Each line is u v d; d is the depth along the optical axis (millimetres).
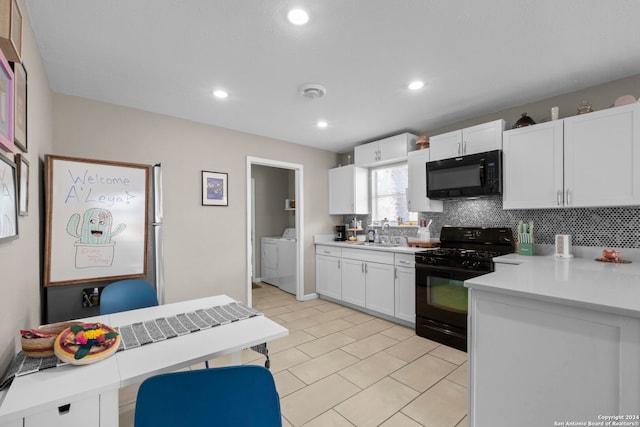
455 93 2537
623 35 1735
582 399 1144
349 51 1899
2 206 1051
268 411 827
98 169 2236
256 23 1617
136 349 1149
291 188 5922
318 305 4043
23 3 1393
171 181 3068
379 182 4285
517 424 1303
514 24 1638
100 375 966
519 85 2387
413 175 3402
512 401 1318
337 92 2510
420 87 2420
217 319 1457
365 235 4410
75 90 2443
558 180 2328
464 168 2836
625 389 1046
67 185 2107
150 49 1862
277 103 2742
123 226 2318
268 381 815
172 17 1562
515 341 1312
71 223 2115
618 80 2283
